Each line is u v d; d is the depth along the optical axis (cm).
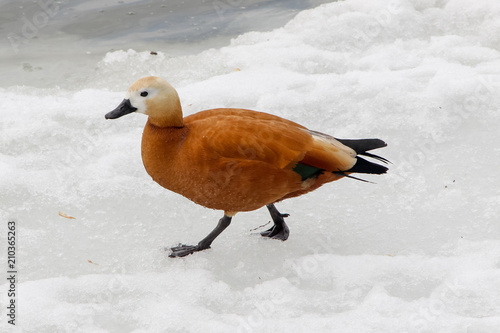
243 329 748
